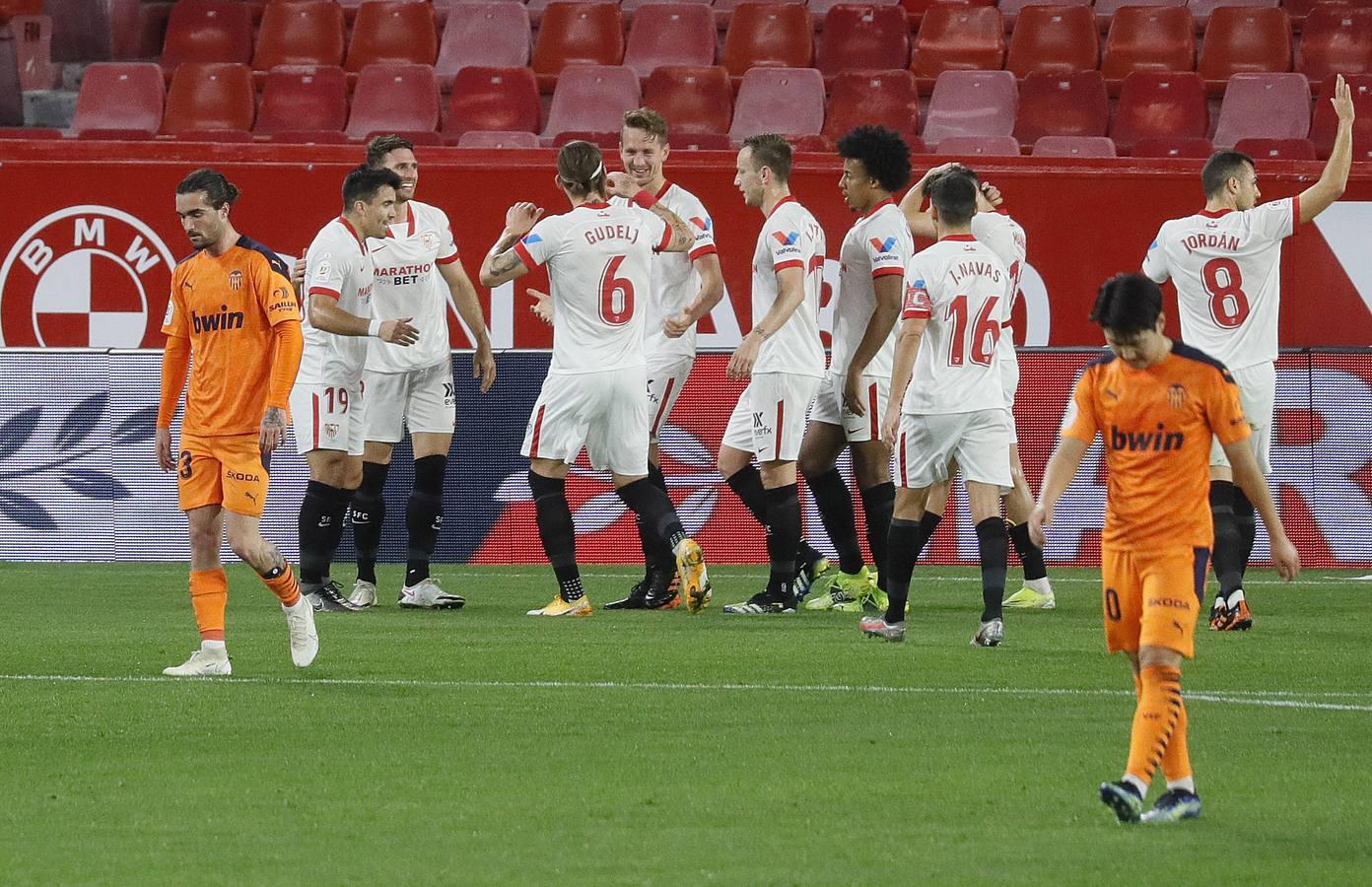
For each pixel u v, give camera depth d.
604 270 32.06
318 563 34.88
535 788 18.38
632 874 15.02
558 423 32.66
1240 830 16.61
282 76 59.19
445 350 35.31
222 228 24.73
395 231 34.50
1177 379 17.11
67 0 64.00
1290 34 59.94
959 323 28.09
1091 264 43.38
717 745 20.64
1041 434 42.81
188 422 25.23
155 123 58.94
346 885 14.71
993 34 60.88
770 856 15.62
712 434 43.28
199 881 14.84
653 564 34.84
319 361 34.38
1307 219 31.89
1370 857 15.59
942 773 19.12
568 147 32.12
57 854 15.73
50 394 44.00
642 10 62.12
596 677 25.59
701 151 43.66
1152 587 17.08
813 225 33.00
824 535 43.22
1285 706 23.34
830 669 26.33
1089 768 19.39
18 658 27.41
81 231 44.28
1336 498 42.59
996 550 28.73
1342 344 43.16
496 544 43.81
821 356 33.62
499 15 62.38
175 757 19.97
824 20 63.00
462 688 24.61
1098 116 56.97
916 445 28.56
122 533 43.94
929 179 33.34
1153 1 63.62
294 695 24.02
